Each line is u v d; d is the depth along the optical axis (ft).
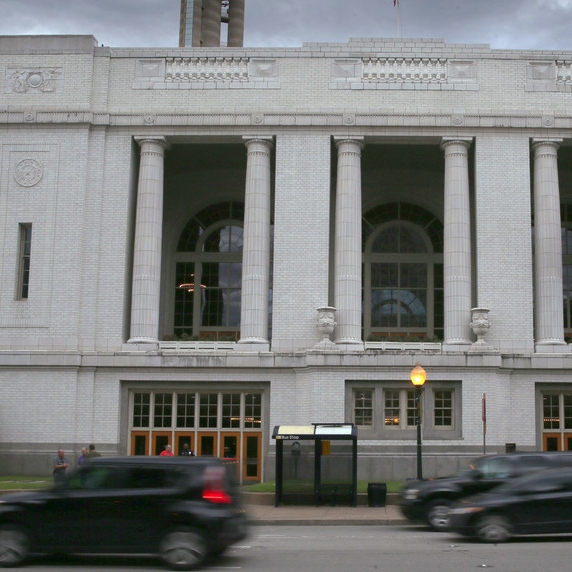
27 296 125.80
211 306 147.02
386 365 117.91
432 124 126.31
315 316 123.34
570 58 128.06
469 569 51.11
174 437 122.83
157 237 126.82
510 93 127.54
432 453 116.78
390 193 147.13
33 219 126.21
